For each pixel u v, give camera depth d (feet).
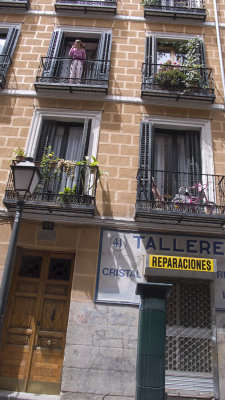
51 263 25.08
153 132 28.25
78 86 29.04
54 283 24.49
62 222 24.99
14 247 16.37
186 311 23.27
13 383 22.09
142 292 12.61
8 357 22.68
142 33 33.53
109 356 21.62
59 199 24.41
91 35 33.91
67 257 25.14
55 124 29.71
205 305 23.43
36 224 25.09
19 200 17.38
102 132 28.43
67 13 34.50
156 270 22.97
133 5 35.06
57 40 32.71
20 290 24.32
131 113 29.30
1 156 27.55
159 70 30.83
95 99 29.71
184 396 20.98
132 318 22.45
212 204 24.53
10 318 23.62
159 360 11.64
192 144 28.86
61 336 23.17
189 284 23.89
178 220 24.34
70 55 32.12
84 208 23.91
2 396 21.09
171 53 33.94
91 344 21.84
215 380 21.25
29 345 22.97
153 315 12.19
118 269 23.62
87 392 20.86
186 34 33.68
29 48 32.60
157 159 29.22
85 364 21.42
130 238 24.52
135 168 27.12
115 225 24.86
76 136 29.96
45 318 23.67
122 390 20.95
